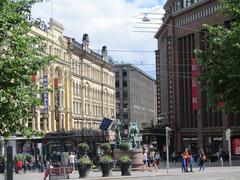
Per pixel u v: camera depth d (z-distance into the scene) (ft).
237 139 253.85
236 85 56.90
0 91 55.06
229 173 137.39
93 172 150.61
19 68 55.06
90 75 352.28
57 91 265.34
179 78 305.73
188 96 299.38
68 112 294.25
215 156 228.43
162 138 298.15
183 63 303.27
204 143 280.51
